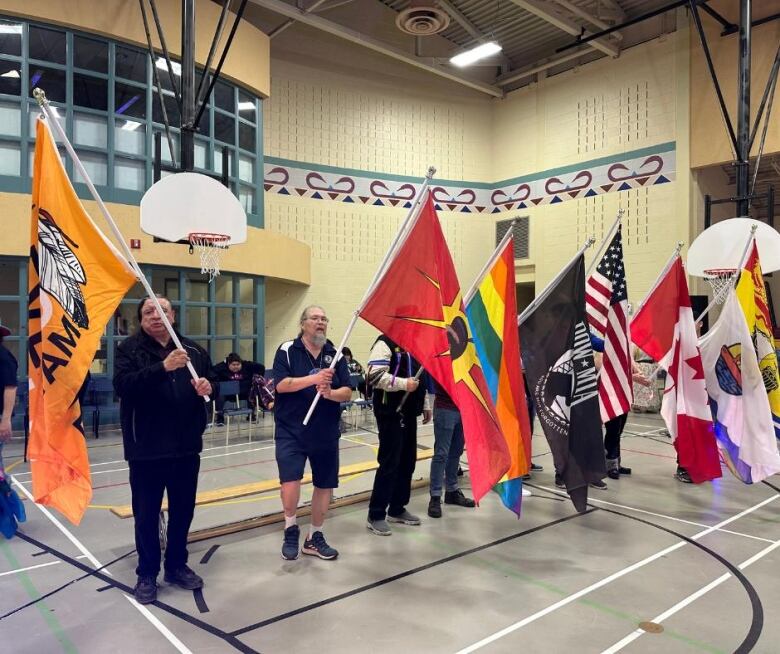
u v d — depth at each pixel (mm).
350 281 13398
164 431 3414
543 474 6621
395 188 13891
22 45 8664
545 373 4535
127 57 9445
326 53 13117
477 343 4305
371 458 7496
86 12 8922
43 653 2920
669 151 11891
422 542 4477
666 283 5801
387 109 13836
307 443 4035
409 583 3746
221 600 3496
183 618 3277
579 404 4539
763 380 5664
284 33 12633
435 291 3885
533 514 5172
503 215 14688
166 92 9859
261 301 11047
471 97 14734
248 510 5336
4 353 4586
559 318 4598
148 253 9312
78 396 3176
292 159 12719
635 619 3297
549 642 3047
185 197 7133
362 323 13555
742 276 5770
